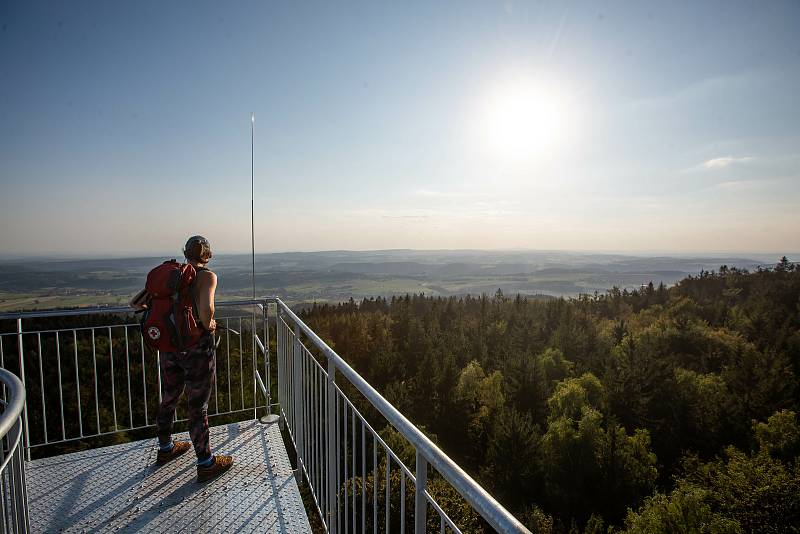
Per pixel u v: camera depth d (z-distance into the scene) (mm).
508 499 25109
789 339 42375
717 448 29625
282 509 2807
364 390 1702
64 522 2631
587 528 20594
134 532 2557
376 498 1705
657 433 31781
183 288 2830
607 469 24484
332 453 2398
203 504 2834
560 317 59062
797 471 21844
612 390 34656
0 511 1459
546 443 27047
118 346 13922
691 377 35625
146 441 3684
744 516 21031
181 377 3189
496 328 57344
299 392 3398
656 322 57062
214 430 3959
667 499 21672
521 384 36531
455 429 33469
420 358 45469
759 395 32906
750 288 71375
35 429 12352
